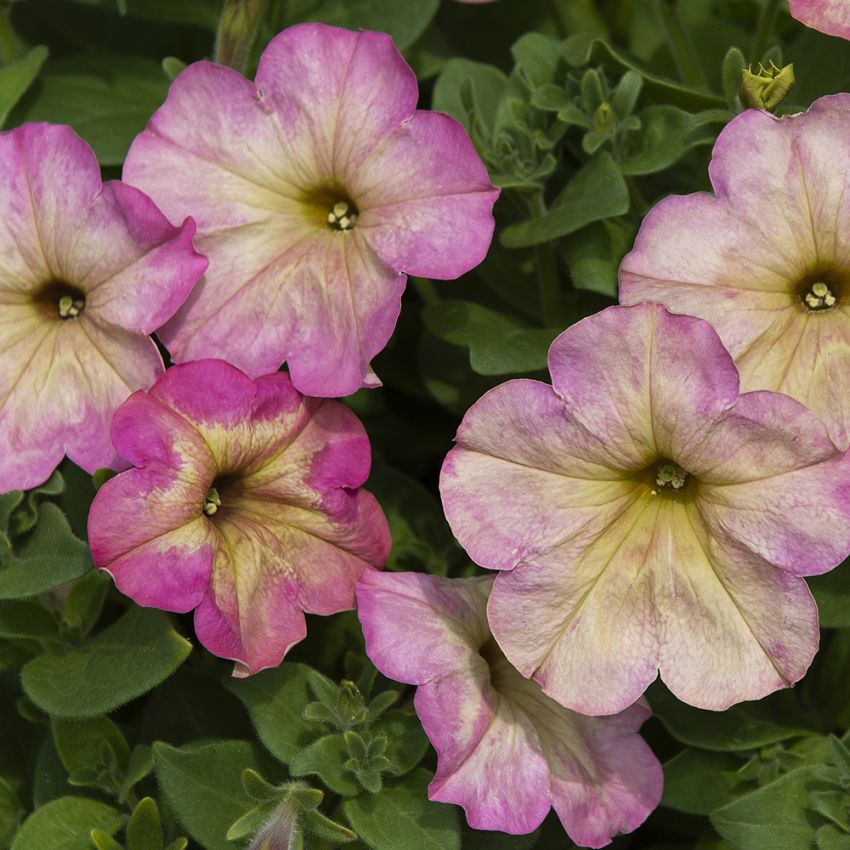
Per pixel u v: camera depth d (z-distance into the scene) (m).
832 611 0.65
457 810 0.64
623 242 0.68
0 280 0.66
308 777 0.65
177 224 0.66
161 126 0.66
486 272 0.71
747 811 0.64
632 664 0.63
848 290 0.64
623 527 0.63
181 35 0.77
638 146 0.68
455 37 0.78
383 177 0.65
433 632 0.64
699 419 0.62
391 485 0.71
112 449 0.65
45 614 0.66
